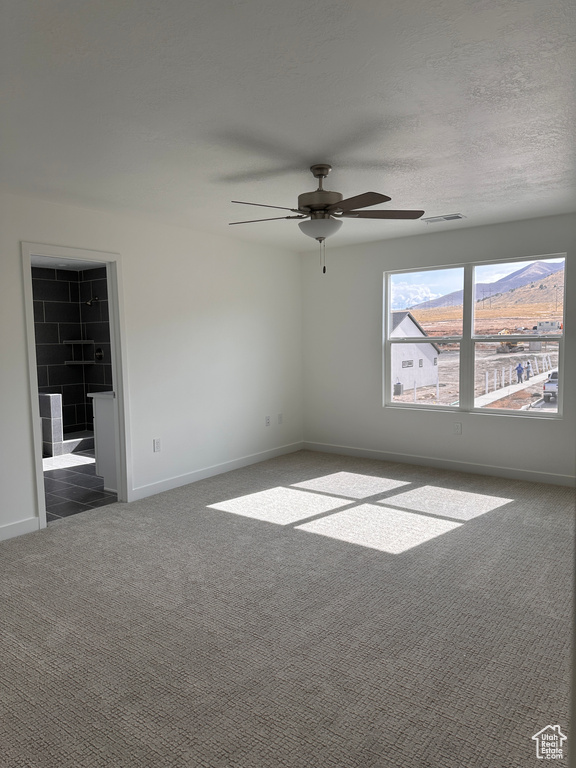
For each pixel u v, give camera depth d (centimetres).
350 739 197
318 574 330
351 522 416
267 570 337
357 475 547
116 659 248
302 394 672
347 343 625
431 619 278
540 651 249
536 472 511
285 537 390
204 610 290
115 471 519
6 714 213
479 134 284
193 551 368
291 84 225
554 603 292
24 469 404
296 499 475
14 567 346
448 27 184
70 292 786
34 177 345
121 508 462
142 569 341
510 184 379
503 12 175
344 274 619
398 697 219
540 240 489
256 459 609
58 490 528
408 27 184
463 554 355
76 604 299
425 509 441
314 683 229
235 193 390
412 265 566
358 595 304
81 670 240
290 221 482
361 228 519
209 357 545
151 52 198
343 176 355
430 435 573
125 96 234
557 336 495
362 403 621
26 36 185
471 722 204
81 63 205
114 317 463
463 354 547
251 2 168
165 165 325
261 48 196
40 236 404
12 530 397
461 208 450
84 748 194
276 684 228
